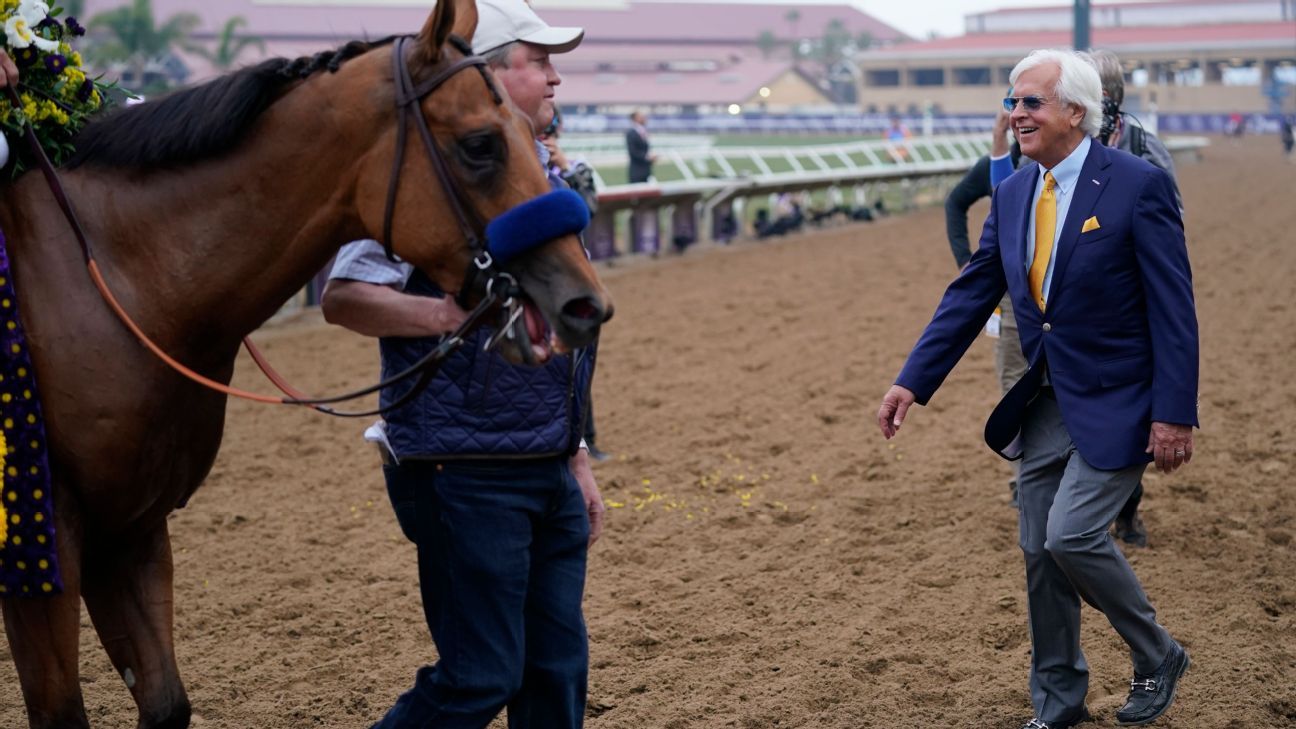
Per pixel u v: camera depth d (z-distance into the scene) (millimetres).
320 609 4434
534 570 2766
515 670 2611
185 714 2705
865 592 4508
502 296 2312
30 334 2506
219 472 6285
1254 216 18641
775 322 10602
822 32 119375
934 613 4285
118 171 2615
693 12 110125
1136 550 4871
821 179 18859
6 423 2453
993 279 3400
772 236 17734
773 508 5543
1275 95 61875
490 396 2570
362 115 2434
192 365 2623
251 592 4609
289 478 6188
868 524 5270
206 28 80062
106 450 2518
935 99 72625
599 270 14289
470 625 2600
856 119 52031
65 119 2689
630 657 3963
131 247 2574
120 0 78688
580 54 94438
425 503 2627
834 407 7477
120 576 2705
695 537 5168
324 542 5188
